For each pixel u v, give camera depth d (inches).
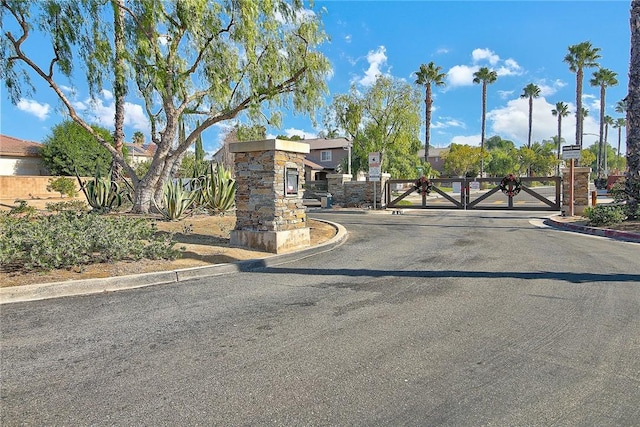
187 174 898.7
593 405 117.4
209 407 117.6
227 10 482.0
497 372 137.6
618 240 441.4
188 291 243.3
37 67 510.0
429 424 109.0
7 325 184.7
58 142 1218.6
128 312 203.3
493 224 613.3
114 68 517.3
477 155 2345.0
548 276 269.6
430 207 885.2
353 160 1596.9
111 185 576.7
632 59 557.3
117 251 284.5
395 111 1043.3
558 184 779.4
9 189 976.9
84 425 109.0
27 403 120.0
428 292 234.5
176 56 529.3
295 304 215.6
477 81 2268.7
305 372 138.7
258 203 365.4
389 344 161.5
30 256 255.9
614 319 186.1
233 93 562.6
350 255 360.8
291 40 534.3
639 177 549.6
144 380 133.7
